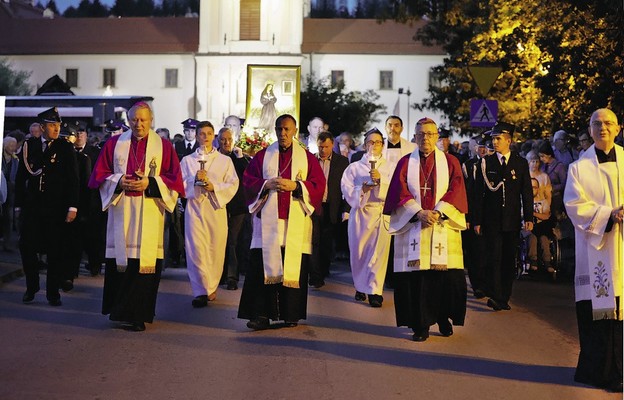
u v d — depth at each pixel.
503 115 27.16
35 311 10.94
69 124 13.73
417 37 39.19
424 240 9.27
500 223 11.48
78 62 76.00
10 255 16.19
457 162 9.48
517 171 11.57
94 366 8.05
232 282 13.09
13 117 41.41
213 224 11.68
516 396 7.18
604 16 18.00
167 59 75.00
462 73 31.69
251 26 72.56
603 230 7.24
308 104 59.44
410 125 74.88
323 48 75.12
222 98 72.75
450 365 8.26
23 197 11.32
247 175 10.20
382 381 7.61
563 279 14.48
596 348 7.47
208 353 8.64
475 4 30.55
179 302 11.88
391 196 9.43
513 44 25.58
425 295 9.34
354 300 12.31
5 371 7.82
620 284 7.26
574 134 19.95
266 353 8.65
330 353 8.69
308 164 10.13
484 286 12.35
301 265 9.98
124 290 9.80
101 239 14.23
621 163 7.42
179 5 138.88
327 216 13.88
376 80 75.25
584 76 18.34
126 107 41.41
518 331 10.05
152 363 8.19
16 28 77.88
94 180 9.93
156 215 9.94
